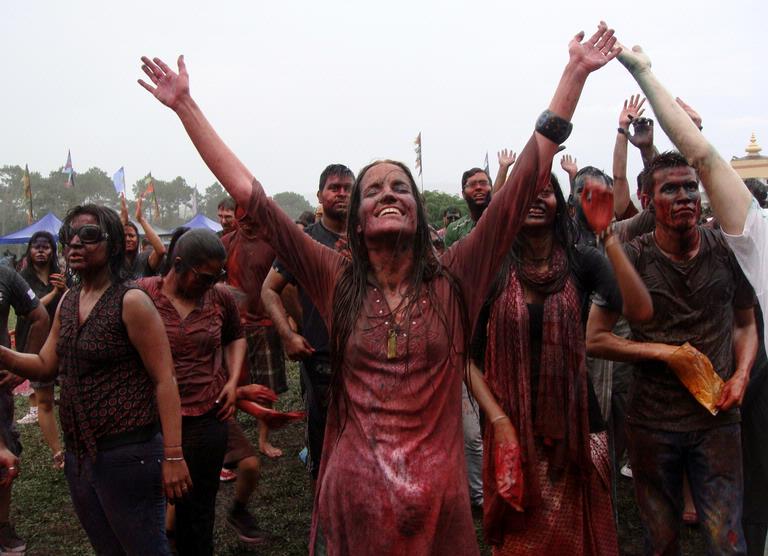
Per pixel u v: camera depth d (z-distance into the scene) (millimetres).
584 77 2135
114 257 2812
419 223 2193
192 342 3291
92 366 2709
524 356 2838
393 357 2021
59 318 3012
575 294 2869
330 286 2248
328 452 2156
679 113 2508
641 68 2600
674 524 3004
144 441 2748
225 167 2221
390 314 2082
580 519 2850
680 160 2912
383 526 1947
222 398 3342
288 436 6406
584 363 2838
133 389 2744
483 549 4074
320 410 3652
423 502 1936
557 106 2131
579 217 4043
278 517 4535
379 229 2092
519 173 2137
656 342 3010
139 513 2738
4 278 4090
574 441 2805
